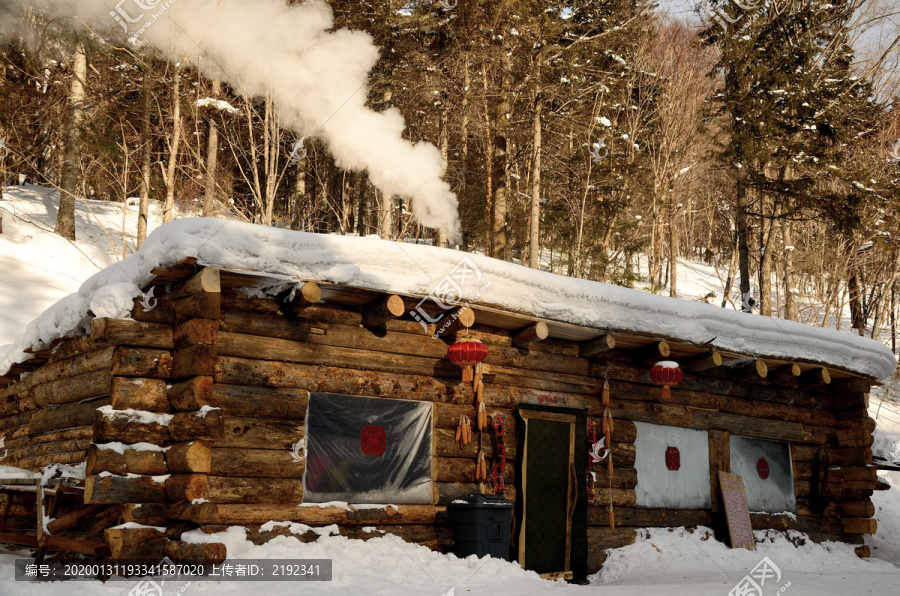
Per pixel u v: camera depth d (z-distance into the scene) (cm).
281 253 731
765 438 1244
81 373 868
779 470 1259
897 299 3578
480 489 888
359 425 827
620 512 1038
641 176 2789
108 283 786
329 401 810
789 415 1277
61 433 930
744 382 1224
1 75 2308
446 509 867
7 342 1409
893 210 2452
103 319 709
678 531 1087
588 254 2592
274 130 2036
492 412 927
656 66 2964
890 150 2767
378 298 815
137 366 721
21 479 773
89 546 698
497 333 961
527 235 2794
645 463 1084
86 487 682
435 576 752
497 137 2402
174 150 1894
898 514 1594
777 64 2233
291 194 2961
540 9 2148
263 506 735
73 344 888
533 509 935
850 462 1316
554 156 2627
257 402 753
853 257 2966
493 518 830
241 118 2320
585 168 2569
